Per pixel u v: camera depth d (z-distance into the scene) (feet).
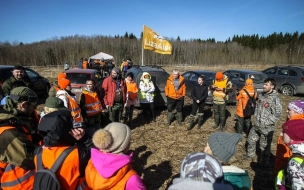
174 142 18.16
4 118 6.59
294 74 38.75
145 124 22.36
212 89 21.20
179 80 21.40
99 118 16.74
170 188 4.76
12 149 6.09
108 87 18.26
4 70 26.32
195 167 4.78
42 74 66.74
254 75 33.60
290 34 216.74
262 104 13.82
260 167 14.28
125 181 5.40
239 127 18.45
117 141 5.39
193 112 20.89
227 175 5.55
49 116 5.86
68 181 5.60
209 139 5.49
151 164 14.51
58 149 5.75
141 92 22.90
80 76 26.02
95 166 5.42
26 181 6.38
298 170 5.89
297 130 6.21
